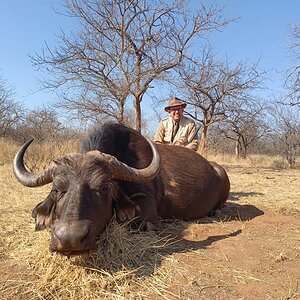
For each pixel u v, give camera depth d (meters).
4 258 4.48
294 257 4.68
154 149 4.91
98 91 20.44
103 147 5.41
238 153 42.44
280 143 45.12
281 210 7.50
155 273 4.07
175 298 3.59
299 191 10.47
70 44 20.05
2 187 9.21
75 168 4.08
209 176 7.10
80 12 20.06
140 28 20.06
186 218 6.66
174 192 6.37
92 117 21.06
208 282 3.91
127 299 3.55
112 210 4.60
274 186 11.70
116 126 5.89
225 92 26.52
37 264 4.24
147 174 4.62
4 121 34.53
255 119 37.31
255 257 4.62
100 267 4.08
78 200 3.85
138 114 20.62
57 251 3.77
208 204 7.03
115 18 19.94
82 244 3.72
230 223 6.37
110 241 4.38
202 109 27.16
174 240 5.21
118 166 4.36
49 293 3.65
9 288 3.75
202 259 4.50
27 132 34.38
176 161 6.77
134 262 4.28
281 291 3.78
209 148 45.78
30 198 7.91
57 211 3.94
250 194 9.69
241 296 3.65
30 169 12.31
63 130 29.30
